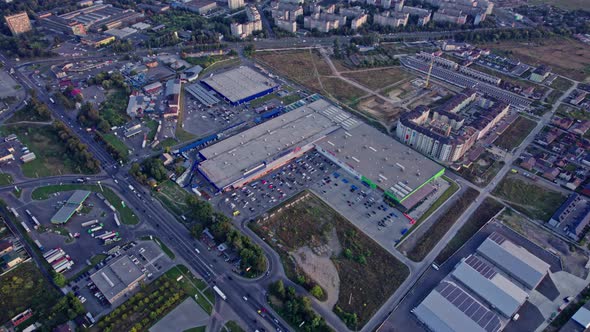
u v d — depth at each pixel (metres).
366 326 193.12
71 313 190.50
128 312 195.50
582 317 193.75
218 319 194.62
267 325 193.12
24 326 190.62
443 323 189.00
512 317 196.50
